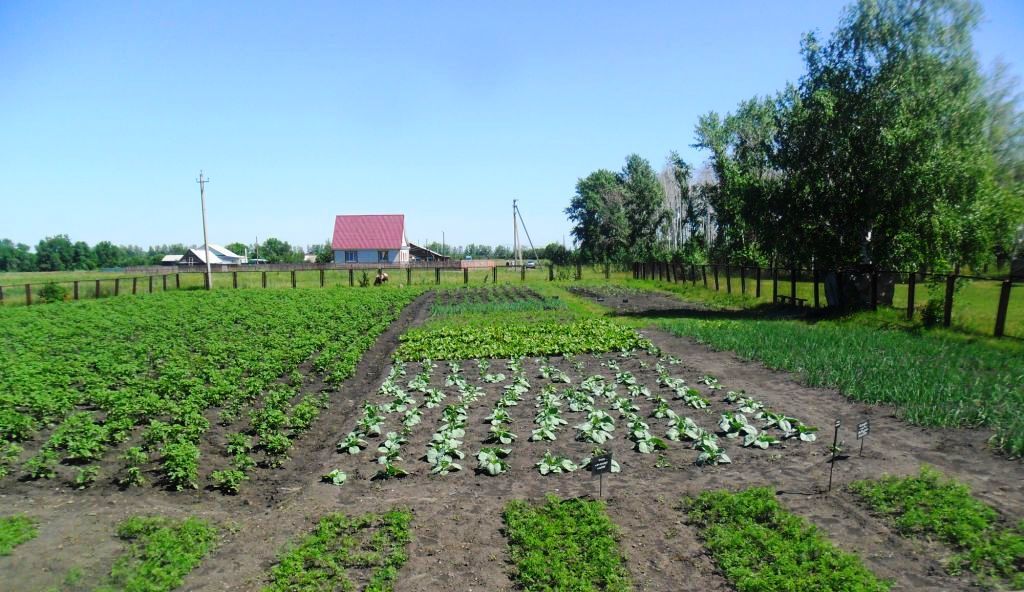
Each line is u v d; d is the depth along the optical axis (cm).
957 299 2359
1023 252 2700
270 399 1457
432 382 1708
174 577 727
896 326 2255
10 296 4441
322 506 937
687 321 2642
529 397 1530
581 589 694
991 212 2289
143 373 1775
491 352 2050
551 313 3141
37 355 1967
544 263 9481
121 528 845
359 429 1274
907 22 2430
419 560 773
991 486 909
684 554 773
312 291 4600
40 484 1003
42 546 797
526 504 911
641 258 6869
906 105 2395
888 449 1078
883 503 861
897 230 2441
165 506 939
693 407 1390
